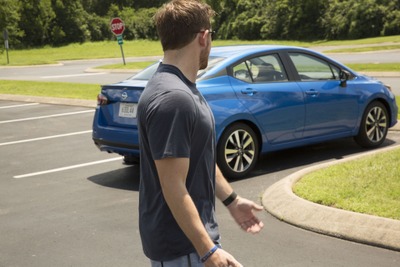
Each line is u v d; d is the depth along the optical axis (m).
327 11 63.75
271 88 7.57
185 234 2.46
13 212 6.30
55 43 72.25
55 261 4.86
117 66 29.22
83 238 5.38
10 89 19.56
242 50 7.76
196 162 2.57
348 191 5.76
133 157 8.22
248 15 70.00
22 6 69.44
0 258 4.98
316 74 8.16
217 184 2.95
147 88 2.55
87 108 14.43
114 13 80.19
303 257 4.66
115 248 5.09
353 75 8.56
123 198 6.67
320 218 5.25
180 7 2.57
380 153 7.30
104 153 9.22
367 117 8.59
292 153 8.60
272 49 7.87
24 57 49.03
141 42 71.38
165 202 2.57
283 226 5.38
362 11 59.47
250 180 7.21
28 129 11.80
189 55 2.59
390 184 5.92
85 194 6.91
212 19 2.69
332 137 8.25
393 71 19.27
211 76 7.22
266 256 4.72
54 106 15.11
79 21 74.12
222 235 5.25
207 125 2.56
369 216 5.04
